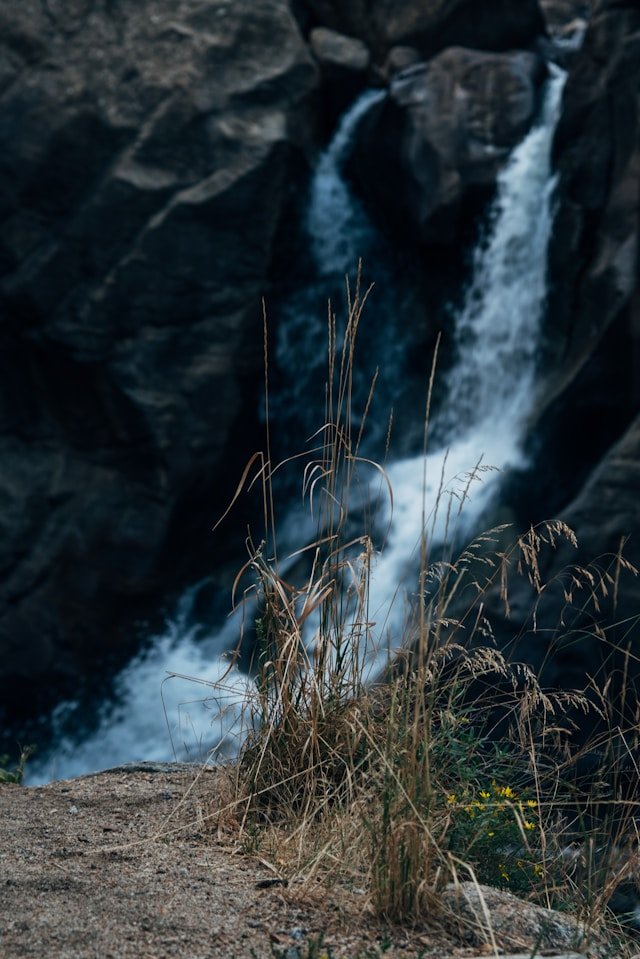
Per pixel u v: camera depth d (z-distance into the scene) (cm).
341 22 1573
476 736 369
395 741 311
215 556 1469
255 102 1434
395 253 1532
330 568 359
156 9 1474
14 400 1462
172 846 323
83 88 1423
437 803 311
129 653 1434
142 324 1395
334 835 310
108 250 1398
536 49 1542
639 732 387
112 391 1396
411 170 1430
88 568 1420
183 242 1399
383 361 1520
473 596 1005
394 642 1133
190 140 1412
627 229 1173
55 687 1430
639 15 1237
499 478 1241
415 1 1540
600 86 1252
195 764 440
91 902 272
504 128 1408
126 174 1398
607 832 357
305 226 1471
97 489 1427
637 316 1138
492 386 1378
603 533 996
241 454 1455
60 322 1397
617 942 310
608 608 957
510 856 342
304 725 354
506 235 1380
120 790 396
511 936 272
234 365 1416
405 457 1439
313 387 1504
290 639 352
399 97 1462
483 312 1405
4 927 254
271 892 284
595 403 1185
